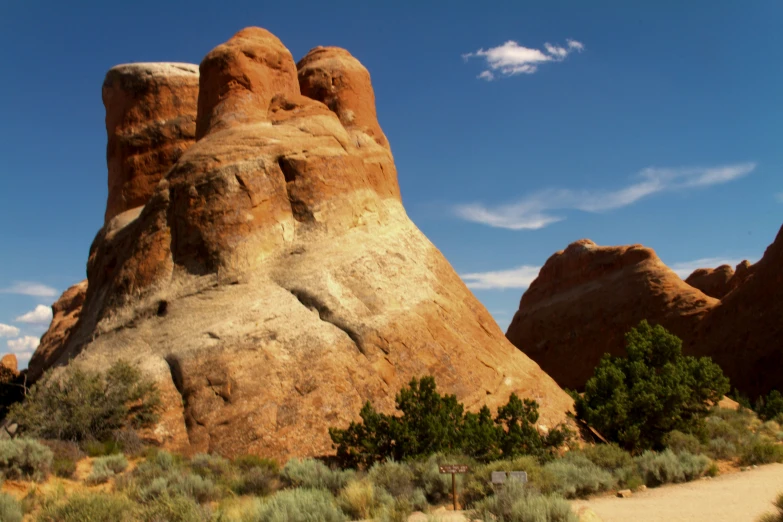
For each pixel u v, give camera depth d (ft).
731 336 177.47
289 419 61.36
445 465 44.55
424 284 80.07
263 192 79.00
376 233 82.38
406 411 58.90
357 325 70.18
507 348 83.20
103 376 65.87
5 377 110.42
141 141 117.29
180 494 41.83
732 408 123.75
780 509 35.45
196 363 65.05
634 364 78.28
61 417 59.00
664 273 215.72
